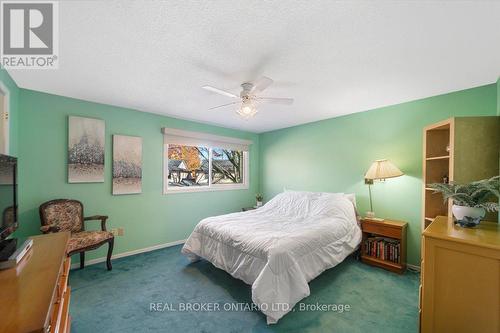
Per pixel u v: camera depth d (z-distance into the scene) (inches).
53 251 53.7
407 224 112.4
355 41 62.0
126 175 125.8
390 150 120.6
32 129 99.7
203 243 107.4
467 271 49.1
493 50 66.0
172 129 142.9
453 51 66.8
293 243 80.2
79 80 89.2
